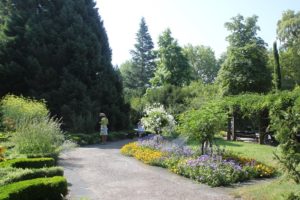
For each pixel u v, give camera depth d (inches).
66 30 907.4
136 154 497.0
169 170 401.7
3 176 263.7
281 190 277.6
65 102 842.8
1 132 599.2
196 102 1047.0
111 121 914.1
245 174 355.3
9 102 677.3
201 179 340.8
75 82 852.0
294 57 1541.6
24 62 886.4
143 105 1143.6
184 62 1718.8
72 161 458.6
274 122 211.8
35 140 424.2
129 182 339.9
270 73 1347.2
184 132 450.9
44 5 967.0
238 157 423.5
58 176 267.0
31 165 323.6
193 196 287.9
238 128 835.4
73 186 319.3
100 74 946.7
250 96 730.8
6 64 861.8
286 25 1520.7
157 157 438.9
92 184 329.4
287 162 203.8
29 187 232.8
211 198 281.3
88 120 805.9
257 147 604.4
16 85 890.1
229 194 292.8
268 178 361.4
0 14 1008.9
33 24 906.1
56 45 897.5
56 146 450.9
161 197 285.0
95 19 1037.2
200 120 424.5
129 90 1834.4
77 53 887.1
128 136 864.3
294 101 570.9
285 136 203.0
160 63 1740.9
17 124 540.7
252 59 1302.9
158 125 577.9
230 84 1302.9
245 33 1354.6
